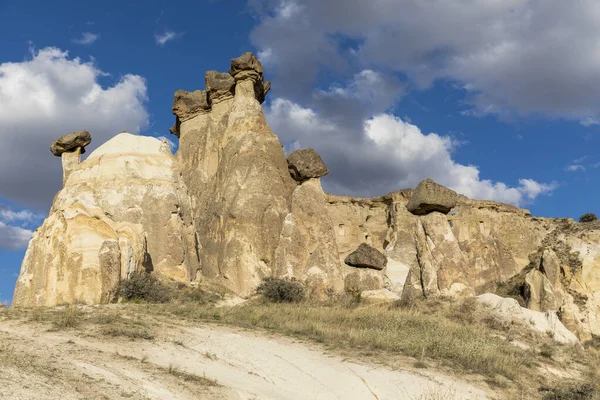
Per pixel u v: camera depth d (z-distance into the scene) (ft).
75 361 49.96
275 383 54.34
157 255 113.91
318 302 110.63
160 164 122.62
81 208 102.58
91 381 45.16
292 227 130.62
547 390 61.62
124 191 117.19
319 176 136.15
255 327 72.08
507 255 194.08
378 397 53.21
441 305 96.78
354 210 190.90
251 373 55.83
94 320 65.62
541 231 206.49
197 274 119.55
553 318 90.99
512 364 68.13
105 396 42.65
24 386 40.47
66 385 42.98
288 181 146.72
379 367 60.29
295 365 59.41
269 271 132.05
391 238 183.52
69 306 74.95
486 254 188.34
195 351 59.36
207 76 169.89
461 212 196.75
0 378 40.86
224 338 65.00
